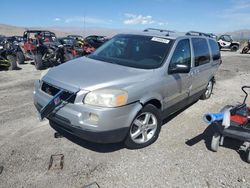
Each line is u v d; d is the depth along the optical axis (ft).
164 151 14.47
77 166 12.53
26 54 42.11
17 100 21.52
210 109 22.03
